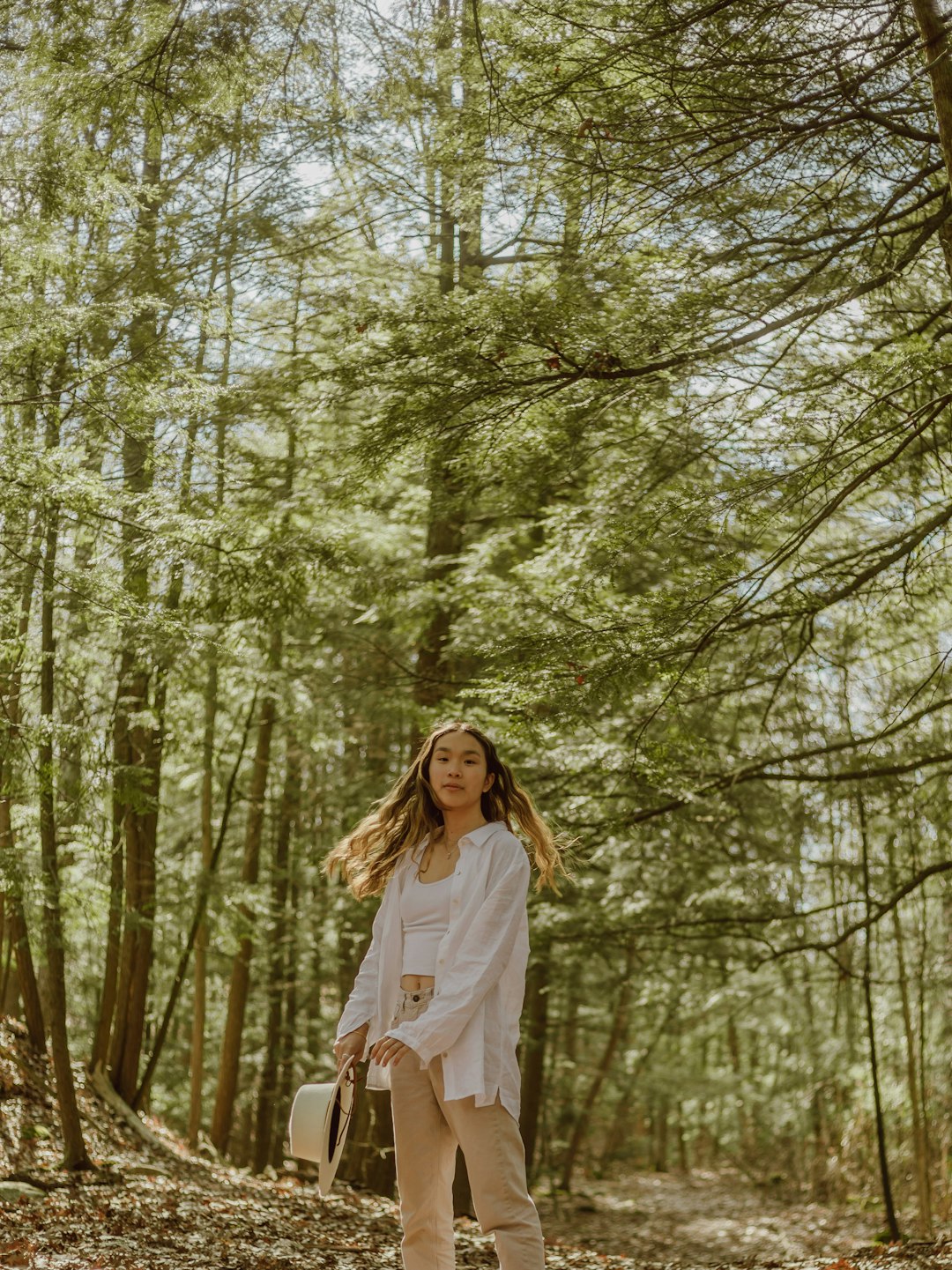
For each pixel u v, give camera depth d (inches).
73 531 345.1
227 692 549.3
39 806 339.6
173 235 375.9
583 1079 1025.5
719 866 456.1
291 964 684.1
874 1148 706.2
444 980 125.8
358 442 312.2
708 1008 663.1
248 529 350.3
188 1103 720.3
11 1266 202.8
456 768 135.7
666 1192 1011.9
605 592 304.8
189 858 684.1
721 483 265.4
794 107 243.4
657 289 282.2
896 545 304.8
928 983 545.0
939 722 378.3
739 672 341.4
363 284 415.8
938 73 225.8
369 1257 259.4
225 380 371.9
